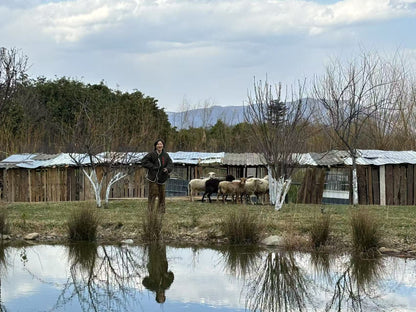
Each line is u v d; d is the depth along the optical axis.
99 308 8.55
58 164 21.23
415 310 8.43
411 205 19.28
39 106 35.44
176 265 11.57
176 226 14.27
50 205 18.09
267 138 17.12
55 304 8.80
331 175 20.47
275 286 9.95
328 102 23.09
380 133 27.44
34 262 11.94
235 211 14.09
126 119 28.16
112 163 17.56
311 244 12.59
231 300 9.01
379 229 12.40
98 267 11.49
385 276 10.49
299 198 20.59
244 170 22.58
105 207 17.41
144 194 22.28
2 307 8.62
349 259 11.74
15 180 21.64
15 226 14.74
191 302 8.88
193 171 23.28
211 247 13.12
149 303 8.84
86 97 35.47
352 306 8.72
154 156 15.45
